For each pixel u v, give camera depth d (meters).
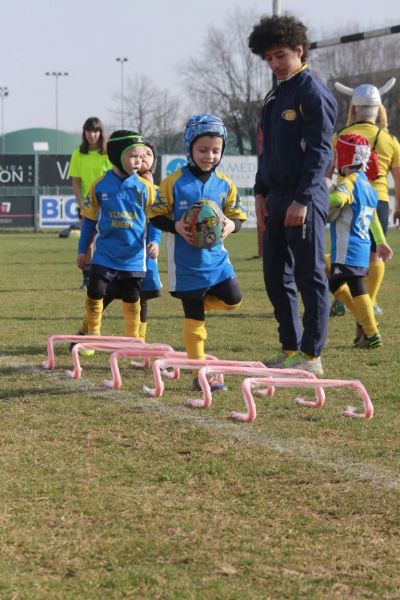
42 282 21.44
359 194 11.23
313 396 8.65
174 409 7.90
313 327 9.48
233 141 93.75
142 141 10.41
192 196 8.67
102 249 10.50
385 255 12.30
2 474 6.03
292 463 6.31
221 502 5.55
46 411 7.82
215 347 11.58
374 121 13.82
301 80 9.38
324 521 5.26
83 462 6.32
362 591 4.37
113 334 12.77
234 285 8.88
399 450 6.68
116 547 4.84
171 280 8.81
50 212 58.12
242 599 4.26
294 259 9.57
